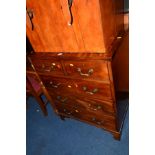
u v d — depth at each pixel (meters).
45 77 1.55
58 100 1.75
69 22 0.98
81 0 0.84
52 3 0.95
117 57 1.09
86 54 1.08
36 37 1.25
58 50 1.22
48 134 2.02
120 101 1.43
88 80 1.21
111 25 1.02
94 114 1.54
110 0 0.93
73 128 1.98
